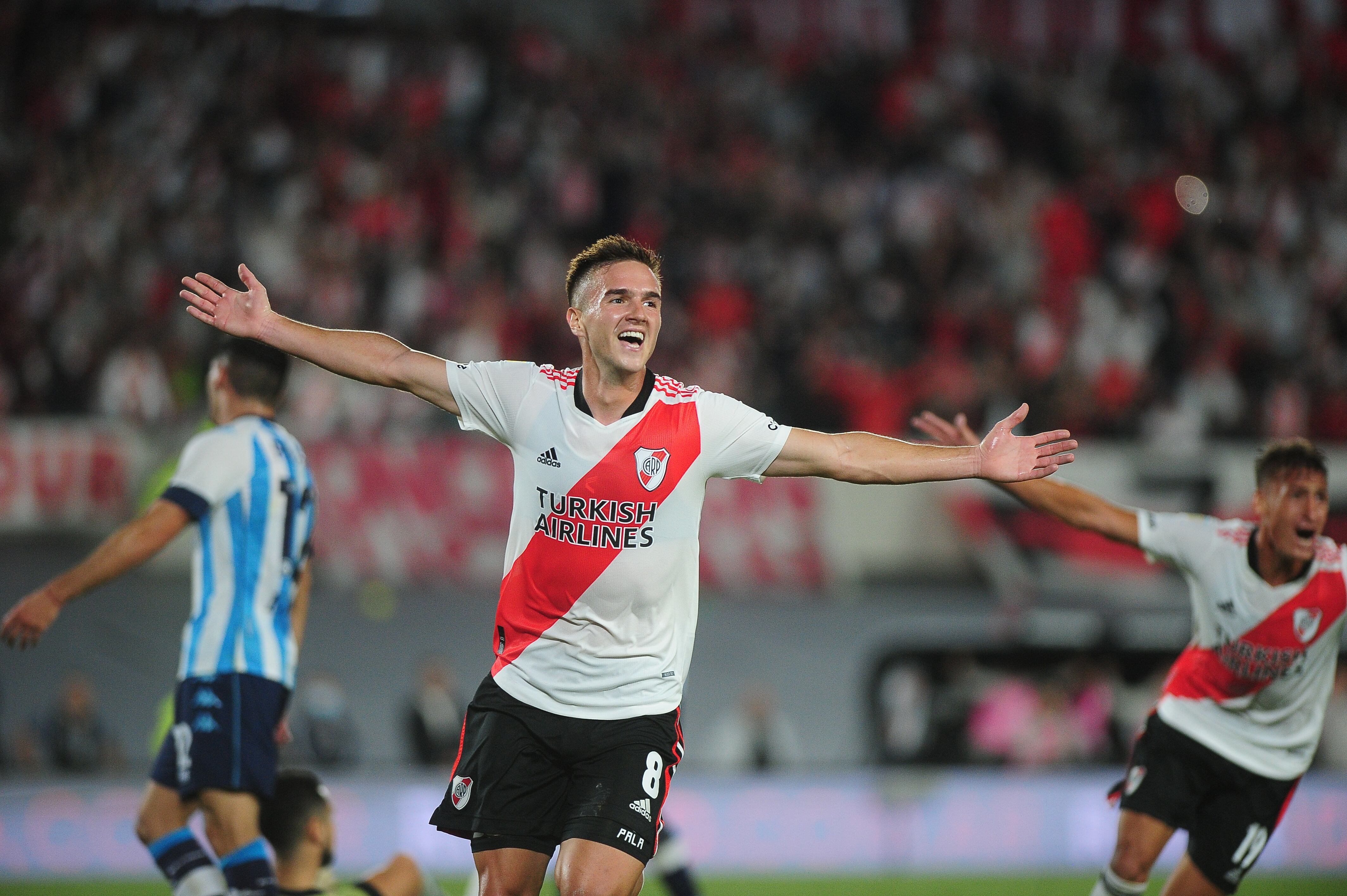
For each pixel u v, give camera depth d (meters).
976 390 52.25
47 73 60.25
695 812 40.44
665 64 65.88
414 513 45.06
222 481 18.08
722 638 47.59
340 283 53.94
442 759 42.81
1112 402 53.06
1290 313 60.28
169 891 34.25
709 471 14.84
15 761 41.03
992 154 64.31
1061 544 48.16
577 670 14.96
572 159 60.25
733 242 58.59
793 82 65.81
